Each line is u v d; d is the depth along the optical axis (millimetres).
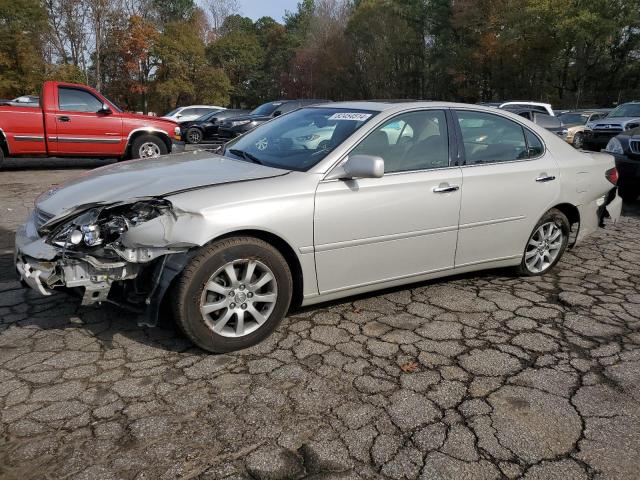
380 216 3633
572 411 2768
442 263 4066
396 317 3857
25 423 2588
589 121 19062
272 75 69688
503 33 35281
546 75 38031
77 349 3305
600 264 5211
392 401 2822
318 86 56562
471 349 3408
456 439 2527
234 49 64750
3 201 7758
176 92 47031
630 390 2973
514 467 2352
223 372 3078
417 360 3256
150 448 2434
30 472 2271
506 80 39469
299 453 2416
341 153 3566
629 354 3385
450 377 3070
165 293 3061
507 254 4441
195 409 2727
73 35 37594
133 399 2801
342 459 2379
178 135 11828
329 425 2617
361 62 51500
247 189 3236
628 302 4238
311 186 3391
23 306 3900
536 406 2803
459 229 4055
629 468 2361
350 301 4117
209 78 49344
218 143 19656
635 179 7805
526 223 4449
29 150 10367
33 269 3102
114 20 40125
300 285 3502
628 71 37688
